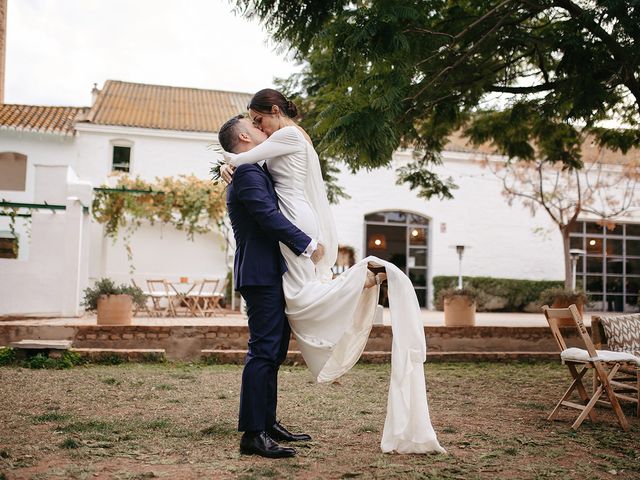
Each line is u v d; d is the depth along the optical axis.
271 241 3.45
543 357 9.10
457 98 8.60
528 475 3.14
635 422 4.74
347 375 7.23
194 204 12.57
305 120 8.86
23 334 8.26
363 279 3.38
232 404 5.12
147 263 15.74
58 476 2.91
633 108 9.19
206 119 18.97
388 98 6.08
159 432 3.98
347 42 5.83
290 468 3.09
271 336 3.41
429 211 18.64
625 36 6.14
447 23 7.86
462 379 7.15
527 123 10.19
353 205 18.20
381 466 3.16
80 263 10.92
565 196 17.78
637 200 18.69
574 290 11.25
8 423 4.22
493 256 18.94
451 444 3.81
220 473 2.99
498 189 19.03
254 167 3.40
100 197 11.73
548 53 8.24
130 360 8.07
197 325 8.59
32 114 18.05
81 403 5.08
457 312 9.64
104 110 18.25
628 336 5.46
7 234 16.36
